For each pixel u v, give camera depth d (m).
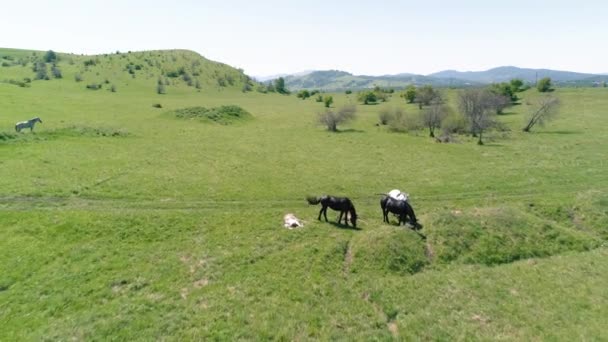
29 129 48.78
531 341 13.98
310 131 68.31
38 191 29.17
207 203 29.34
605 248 22.48
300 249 21.28
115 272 19.11
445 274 19.14
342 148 52.84
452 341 14.12
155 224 24.64
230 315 15.69
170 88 157.62
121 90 135.88
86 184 31.52
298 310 16.05
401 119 74.06
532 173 39.03
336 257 20.45
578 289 17.58
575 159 44.91
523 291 17.44
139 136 53.72
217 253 21.09
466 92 70.75
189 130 62.41
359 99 136.38
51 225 23.62
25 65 166.50
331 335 14.59
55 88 116.81
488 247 21.58
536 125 73.94
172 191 31.52
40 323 15.38
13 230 22.83
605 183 35.06
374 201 31.42
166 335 14.53
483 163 44.25
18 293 17.33
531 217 24.98
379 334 14.66
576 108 94.50
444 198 32.06
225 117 77.62
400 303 16.56
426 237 22.39
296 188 33.94
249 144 53.16
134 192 30.69
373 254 20.34
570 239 22.95
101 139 48.81
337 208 24.94
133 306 16.30
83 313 15.99
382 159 46.31
